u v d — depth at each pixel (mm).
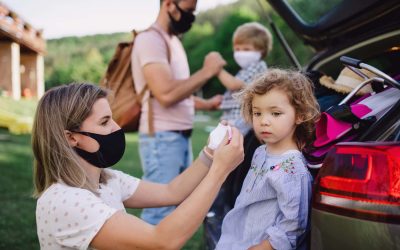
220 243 1882
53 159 1575
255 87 1758
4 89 16672
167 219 1443
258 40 3842
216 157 1526
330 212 1393
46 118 1593
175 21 3256
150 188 1936
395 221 1282
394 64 2344
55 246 1511
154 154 3246
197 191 1480
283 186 1655
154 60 3133
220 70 3346
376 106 1828
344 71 2193
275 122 1721
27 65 19781
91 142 1611
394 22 2229
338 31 2684
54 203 1496
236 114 3584
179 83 3160
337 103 2086
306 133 1806
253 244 1746
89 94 1617
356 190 1349
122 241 1439
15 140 9625
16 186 5723
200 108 4168
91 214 1460
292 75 1783
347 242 1351
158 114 3232
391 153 1329
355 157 1384
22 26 17109
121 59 3365
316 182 1471
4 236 3926
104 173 1801
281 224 1655
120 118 3305
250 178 1859
